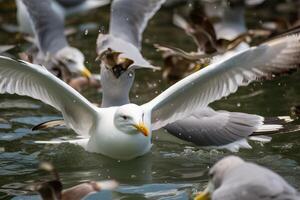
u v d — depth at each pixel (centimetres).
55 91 1199
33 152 1250
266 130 1262
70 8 1934
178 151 1262
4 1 2075
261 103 1458
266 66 1170
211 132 1272
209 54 1467
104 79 1352
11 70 1175
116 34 1523
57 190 951
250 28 1850
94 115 1214
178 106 1238
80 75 1597
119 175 1169
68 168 1194
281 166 1188
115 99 1353
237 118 1280
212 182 948
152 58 1716
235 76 1185
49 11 1689
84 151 1241
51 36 1661
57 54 1622
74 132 1341
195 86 1202
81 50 1778
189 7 1886
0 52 1714
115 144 1195
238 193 875
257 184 870
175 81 1571
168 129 1295
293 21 1780
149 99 1498
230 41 1505
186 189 1111
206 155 1247
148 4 1580
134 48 1412
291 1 1998
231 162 936
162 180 1148
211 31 1526
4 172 1177
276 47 1146
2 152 1252
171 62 1565
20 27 1806
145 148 1213
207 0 1852
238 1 1772
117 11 1555
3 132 1334
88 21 1980
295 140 1291
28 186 1121
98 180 1152
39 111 1436
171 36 1861
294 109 1370
